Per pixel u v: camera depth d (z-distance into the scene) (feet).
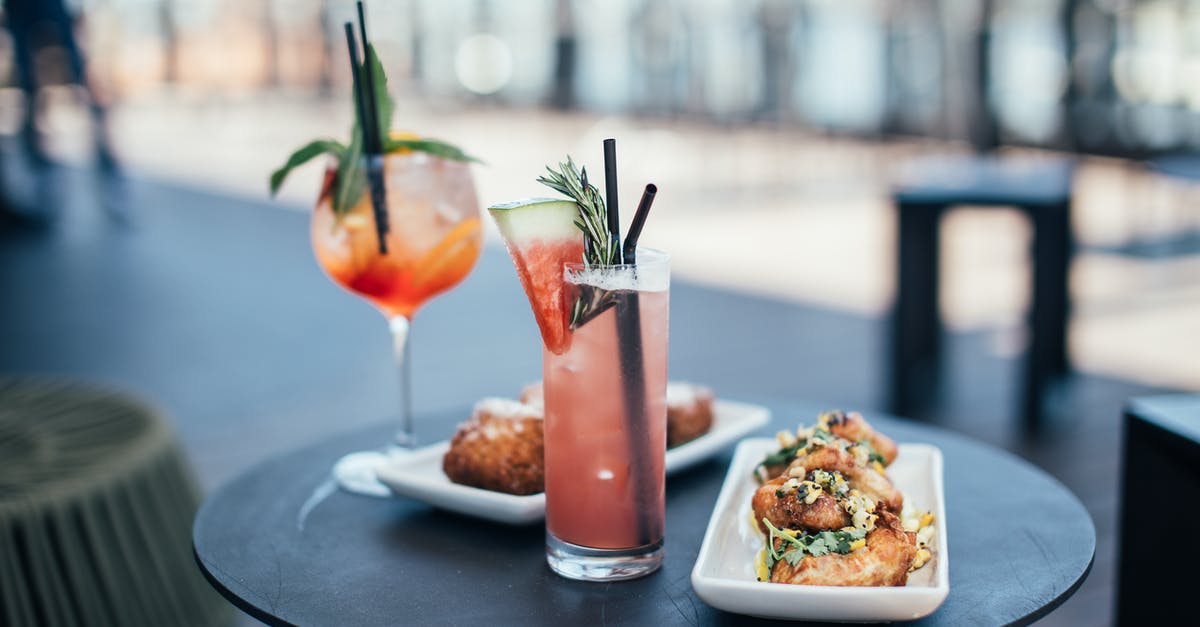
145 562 5.07
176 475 5.48
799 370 12.03
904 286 10.69
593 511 3.03
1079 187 19.65
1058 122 20.89
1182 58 18.60
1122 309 14.19
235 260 17.84
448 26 30.50
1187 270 16.24
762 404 4.73
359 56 4.14
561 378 3.01
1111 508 8.29
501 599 2.97
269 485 3.89
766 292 15.43
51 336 13.42
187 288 15.94
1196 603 5.15
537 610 2.90
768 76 23.15
